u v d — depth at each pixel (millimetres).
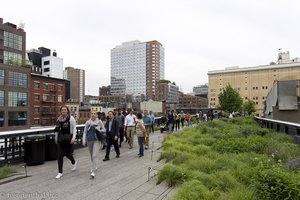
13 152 8117
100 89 179000
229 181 5543
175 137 13258
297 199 4082
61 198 5188
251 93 110500
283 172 4816
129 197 5262
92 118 7020
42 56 111188
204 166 6984
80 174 7000
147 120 11641
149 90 165250
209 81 120125
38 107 69250
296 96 20109
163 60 175750
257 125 21891
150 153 10414
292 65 103438
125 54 174125
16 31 66438
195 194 4836
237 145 9500
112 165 8133
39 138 8109
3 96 56469
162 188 5816
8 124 57406
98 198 5199
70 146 7191
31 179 6477
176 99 164750
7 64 57594
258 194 4512
